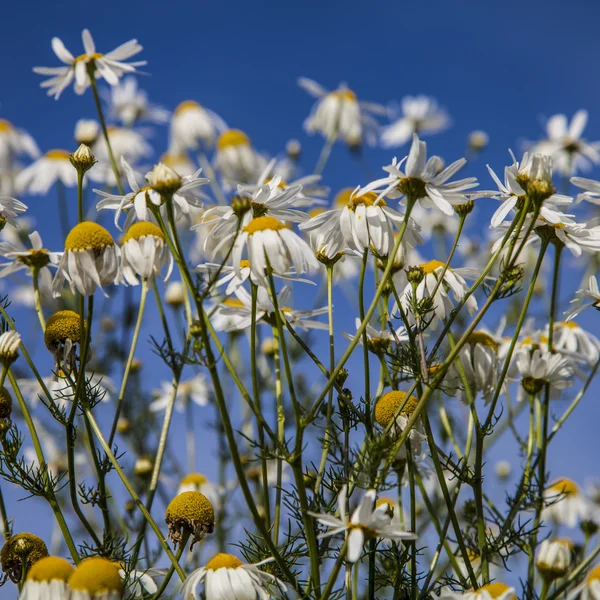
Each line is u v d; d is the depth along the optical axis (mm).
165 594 396
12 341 337
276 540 338
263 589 324
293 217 337
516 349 403
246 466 498
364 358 334
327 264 344
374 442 312
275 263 314
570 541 435
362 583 388
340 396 333
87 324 332
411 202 321
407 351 339
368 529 296
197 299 297
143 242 346
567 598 346
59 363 343
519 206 332
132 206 354
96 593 295
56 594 300
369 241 332
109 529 340
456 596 315
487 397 361
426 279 360
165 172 301
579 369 380
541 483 346
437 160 320
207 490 487
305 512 306
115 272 334
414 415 311
